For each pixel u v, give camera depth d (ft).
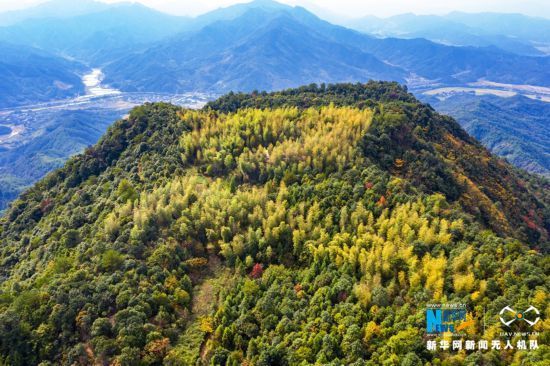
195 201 419.95
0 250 511.81
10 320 281.33
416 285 283.59
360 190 396.57
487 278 284.00
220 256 373.81
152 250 357.61
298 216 378.73
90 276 326.44
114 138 601.62
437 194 400.67
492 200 520.83
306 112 581.94
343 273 310.24
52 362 272.31
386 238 342.44
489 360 222.48
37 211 547.90
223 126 553.64
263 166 467.11
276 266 344.28
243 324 288.71
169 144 539.70
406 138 532.73
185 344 289.33
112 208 431.43
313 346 256.93
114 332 280.51
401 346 236.02
